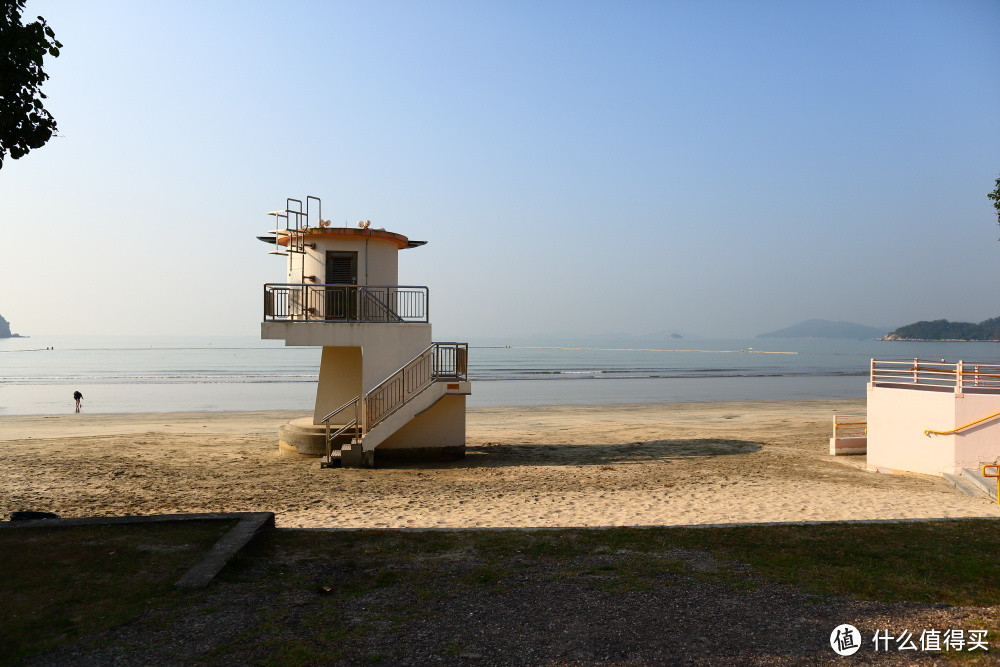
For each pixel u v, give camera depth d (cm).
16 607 535
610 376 8081
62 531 738
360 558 688
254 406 4347
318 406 1811
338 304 1725
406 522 1093
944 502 1193
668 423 2920
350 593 584
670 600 564
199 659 450
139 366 10050
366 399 1678
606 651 466
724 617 528
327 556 695
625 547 726
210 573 603
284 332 1634
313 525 1073
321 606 551
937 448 1469
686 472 1554
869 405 1616
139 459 1736
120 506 1220
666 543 739
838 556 687
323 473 1549
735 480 1444
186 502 1251
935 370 1570
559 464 1691
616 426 2734
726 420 3120
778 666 444
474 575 630
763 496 1262
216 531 739
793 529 795
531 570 648
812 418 3145
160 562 641
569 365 11288
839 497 1243
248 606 546
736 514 1116
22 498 1275
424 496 1299
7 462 1667
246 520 766
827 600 564
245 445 2055
